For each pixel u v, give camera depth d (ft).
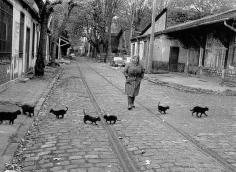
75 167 17.07
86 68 115.03
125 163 17.94
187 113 34.88
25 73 67.21
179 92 54.49
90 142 21.76
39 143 21.17
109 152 19.77
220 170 17.54
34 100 36.65
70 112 32.07
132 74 35.06
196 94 52.65
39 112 31.19
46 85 52.49
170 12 120.98
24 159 18.08
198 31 86.22
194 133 25.82
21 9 56.95
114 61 136.46
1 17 40.29
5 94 39.75
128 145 21.48
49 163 17.56
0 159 17.25
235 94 52.90
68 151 19.67
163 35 104.47
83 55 353.31
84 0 103.60
